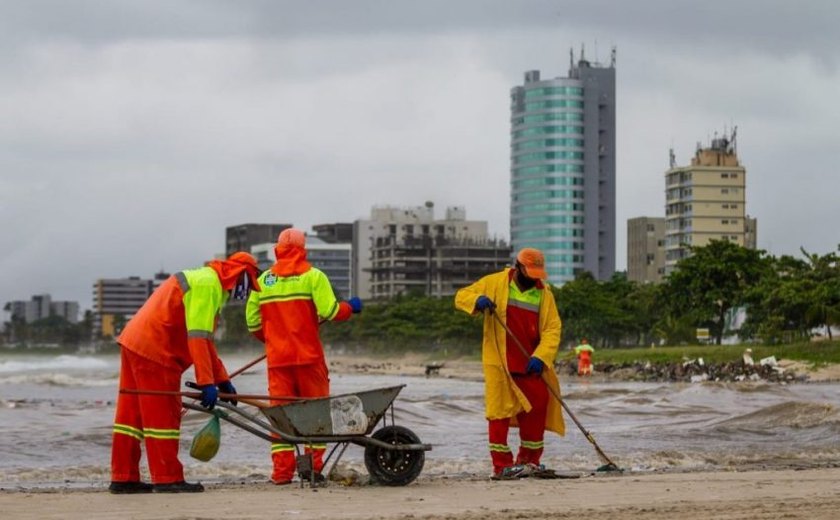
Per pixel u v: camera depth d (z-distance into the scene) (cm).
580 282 15988
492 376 1681
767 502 1303
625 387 5594
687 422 2872
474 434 2569
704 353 9600
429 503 1309
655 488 1452
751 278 12512
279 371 1546
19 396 5016
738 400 3891
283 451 1549
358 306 1578
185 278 1424
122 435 1439
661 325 13488
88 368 14612
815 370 7981
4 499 1344
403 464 1498
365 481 1538
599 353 11000
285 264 1558
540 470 1664
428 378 9600
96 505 1287
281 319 1546
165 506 1276
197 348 1409
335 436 1477
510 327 1684
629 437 2428
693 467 1920
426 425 2806
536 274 1673
